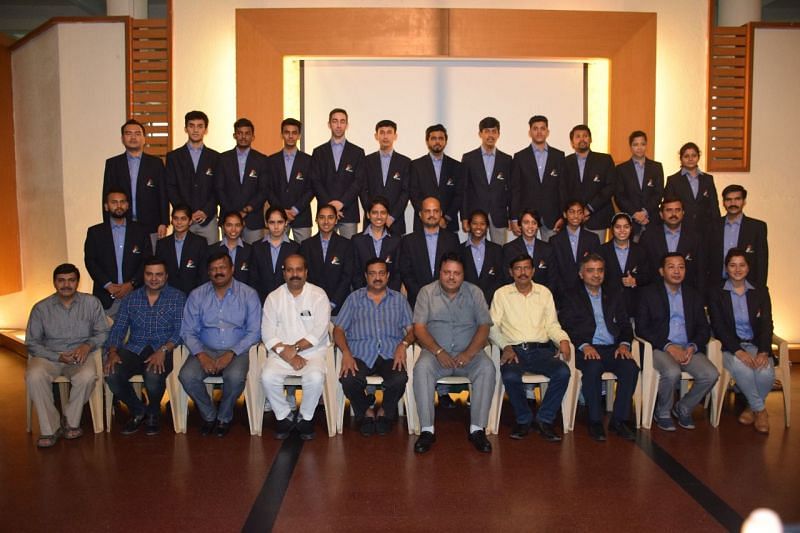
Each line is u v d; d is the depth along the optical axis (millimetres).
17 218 7297
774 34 6441
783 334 6547
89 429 4391
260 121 6320
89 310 4395
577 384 4285
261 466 3705
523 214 4980
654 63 6387
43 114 6762
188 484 3455
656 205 5555
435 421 4559
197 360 4281
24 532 2934
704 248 5297
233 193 5367
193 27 6406
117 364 4273
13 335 6961
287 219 5047
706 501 3230
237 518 3064
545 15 6332
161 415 4703
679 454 3875
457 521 3029
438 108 6547
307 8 6297
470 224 4969
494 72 6547
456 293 4375
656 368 4355
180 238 4945
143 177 5258
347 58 6434
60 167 6559
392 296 4461
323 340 4336
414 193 5480
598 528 2961
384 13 6293
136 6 6812
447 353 4223
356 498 3277
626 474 3568
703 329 4492
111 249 5012
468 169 5531
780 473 3582
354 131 6559
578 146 5523
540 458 3818
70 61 6449
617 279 4914
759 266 5199
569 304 4531
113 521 3037
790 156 6500
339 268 4961
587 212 5332
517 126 6594
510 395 4215
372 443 4094
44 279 7012
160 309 4496
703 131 6562
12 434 4281
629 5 6477
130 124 5227
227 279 4375
